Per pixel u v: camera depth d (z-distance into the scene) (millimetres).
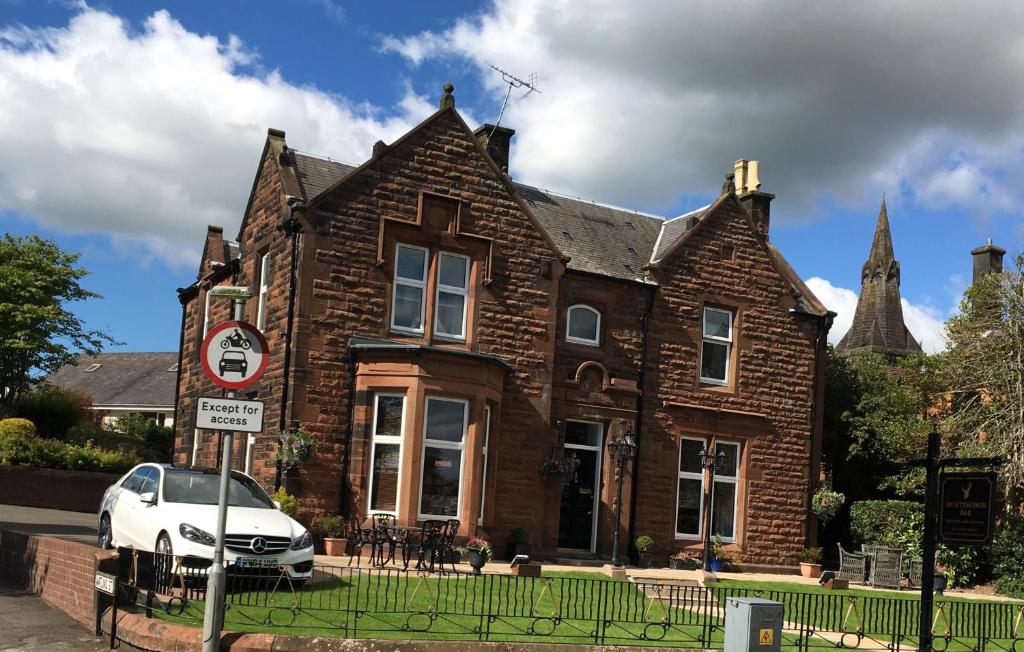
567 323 22266
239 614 10953
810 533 24625
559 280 22094
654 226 26250
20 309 36188
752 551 23750
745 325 24438
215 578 9727
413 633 11039
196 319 25906
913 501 26125
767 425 24391
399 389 18891
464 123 20922
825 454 28031
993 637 14359
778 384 24688
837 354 29766
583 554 21750
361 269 19594
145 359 57656
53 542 13273
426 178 20391
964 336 25469
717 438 23828
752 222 25266
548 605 14141
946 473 12070
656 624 12445
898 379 28203
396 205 20031
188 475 14398
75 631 11375
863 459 27438
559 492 21172
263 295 21188
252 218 21859
